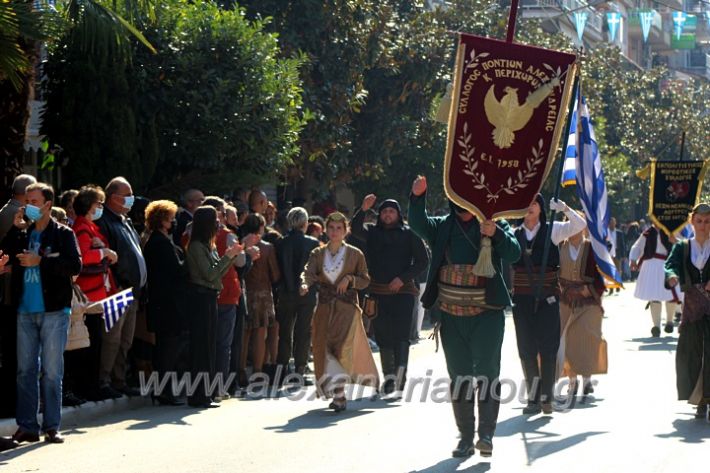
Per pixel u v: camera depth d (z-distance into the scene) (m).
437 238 8.51
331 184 22.72
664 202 17.92
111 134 15.09
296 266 13.29
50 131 15.38
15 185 9.62
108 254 10.51
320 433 9.64
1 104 11.77
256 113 16.95
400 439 9.30
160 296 11.45
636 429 9.73
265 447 8.99
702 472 7.93
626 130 50.94
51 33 11.63
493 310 8.45
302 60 18.64
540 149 8.36
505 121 8.30
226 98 16.58
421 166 26.25
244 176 16.94
